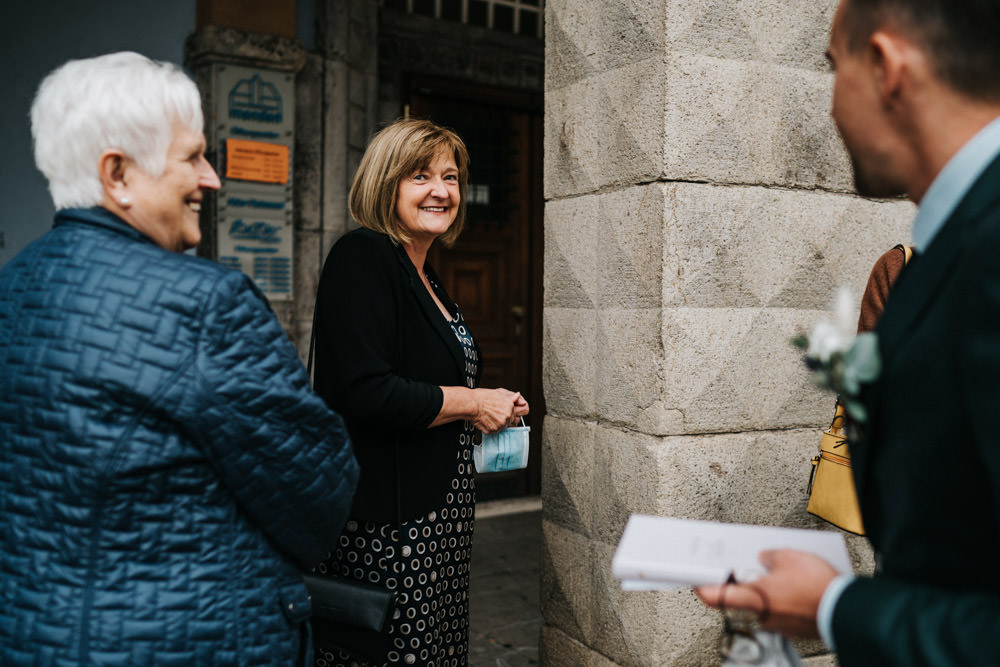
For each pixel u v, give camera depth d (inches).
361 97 172.9
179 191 47.3
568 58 91.0
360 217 76.3
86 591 41.3
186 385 41.6
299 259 163.3
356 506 71.2
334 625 67.7
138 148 45.2
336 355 70.2
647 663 80.6
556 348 94.0
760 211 83.0
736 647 37.6
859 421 32.6
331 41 163.6
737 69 80.9
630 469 82.5
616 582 84.6
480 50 193.6
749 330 82.7
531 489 209.2
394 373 72.8
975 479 27.5
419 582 72.8
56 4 153.6
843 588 31.3
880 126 32.5
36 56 153.3
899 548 30.2
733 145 81.0
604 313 86.7
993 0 29.0
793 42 84.0
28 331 43.5
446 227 77.9
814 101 85.6
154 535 42.4
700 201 79.7
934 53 30.2
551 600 95.5
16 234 154.9
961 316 27.3
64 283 43.4
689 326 79.7
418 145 74.0
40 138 45.7
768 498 84.4
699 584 33.9
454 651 78.0
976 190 29.2
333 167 165.8
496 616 136.9
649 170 79.7
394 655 72.3
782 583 32.9
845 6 33.3
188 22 153.0
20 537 42.3
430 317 75.3
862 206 89.3
